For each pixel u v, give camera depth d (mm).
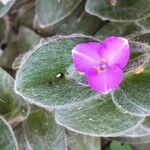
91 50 107
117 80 107
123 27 146
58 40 115
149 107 114
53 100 114
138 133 139
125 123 119
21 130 140
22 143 141
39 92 114
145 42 123
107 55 107
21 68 114
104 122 119
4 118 127
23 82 113
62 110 120
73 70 115
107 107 120
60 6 144
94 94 114
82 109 120
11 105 130
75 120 120
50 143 135
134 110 113
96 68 107
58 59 116
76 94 114
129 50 110
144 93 115
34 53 115
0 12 142
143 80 117
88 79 108
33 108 133
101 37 135
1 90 129
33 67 115
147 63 118
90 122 119
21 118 131
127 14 139
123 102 115
